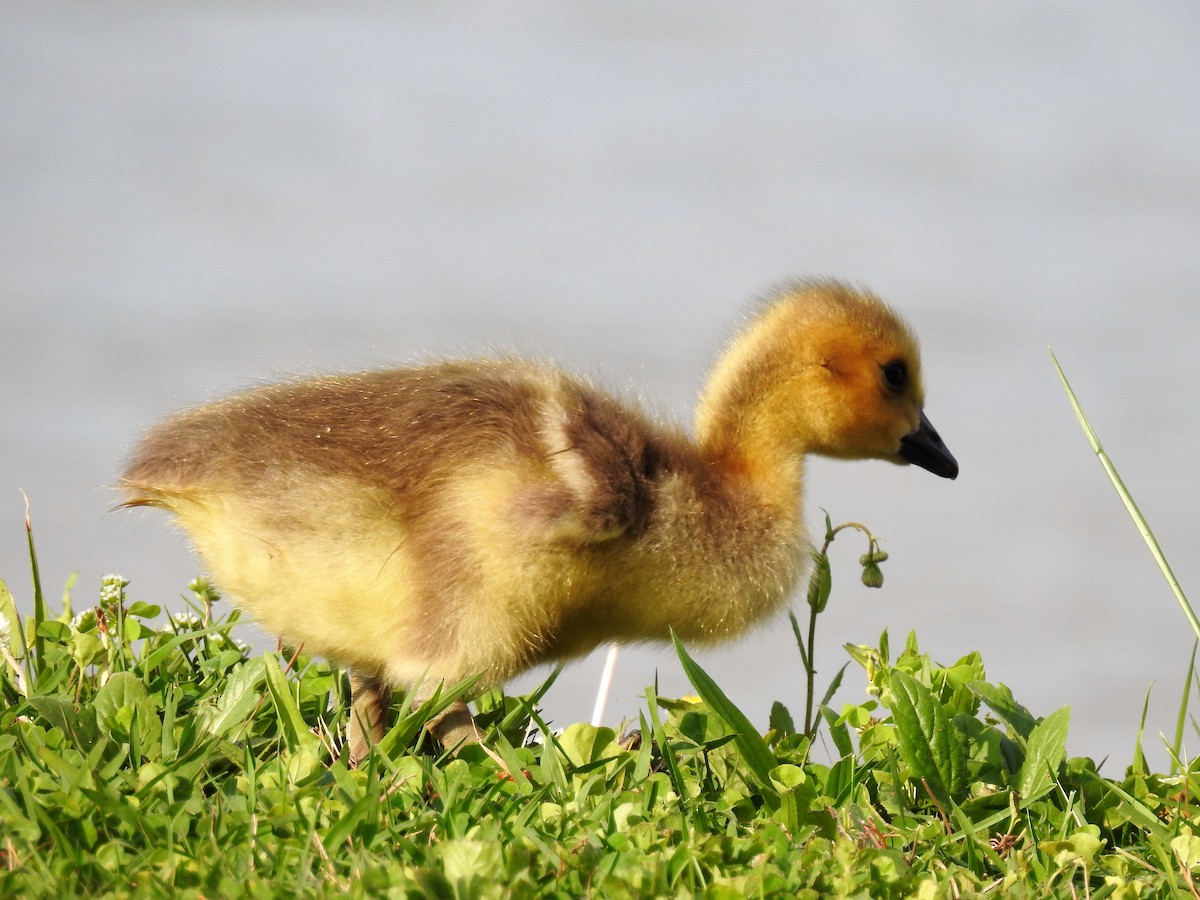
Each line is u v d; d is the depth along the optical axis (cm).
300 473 988
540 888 690
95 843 714
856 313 1191
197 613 1138
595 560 1005
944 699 1042
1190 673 1008
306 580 985
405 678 968
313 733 930
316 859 716
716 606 1068
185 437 1027
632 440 1039
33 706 859
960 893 749
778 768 881
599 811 785
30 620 1011
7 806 721
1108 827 881
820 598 1095
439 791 818
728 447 1142
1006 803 883
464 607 966
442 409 1006
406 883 676
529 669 1052
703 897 692
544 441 995
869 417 1196
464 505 970
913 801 912
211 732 881
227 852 709
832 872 752
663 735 875
